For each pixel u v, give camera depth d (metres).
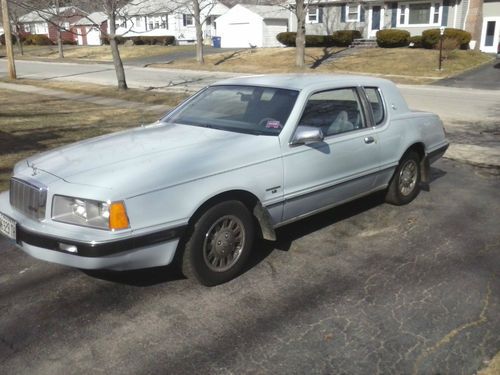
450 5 31.06
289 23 39.81
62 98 16.27
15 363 3.04
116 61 17.83
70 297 3.80
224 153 3.90
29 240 3.50
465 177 7.14
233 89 4.98
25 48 50.78
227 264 4.00
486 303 3.69
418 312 3.57
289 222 4.50
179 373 2.95
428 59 26.25
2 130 10.08
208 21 48.69
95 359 3.08
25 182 3.68
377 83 5.40
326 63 27.62
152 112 13.09
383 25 33.69
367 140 4.99
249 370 2.97
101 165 3.68
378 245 4.74
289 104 4.45
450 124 11.59
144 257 3.50
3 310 3.63
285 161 4.21
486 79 21.73
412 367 2.98
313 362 3.04
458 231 5.08
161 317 3.53
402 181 5.76
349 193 5.00
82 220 3.38
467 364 3.00
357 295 3.81
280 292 3.87
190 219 3.70
